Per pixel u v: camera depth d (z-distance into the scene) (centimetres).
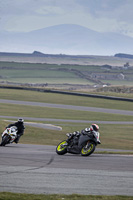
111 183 3284
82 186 3102
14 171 3606
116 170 4031
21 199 2427
